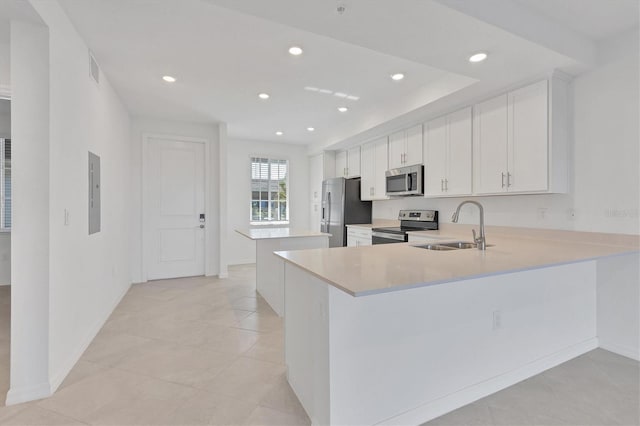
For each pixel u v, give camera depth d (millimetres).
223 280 4750
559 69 2438
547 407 1808
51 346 1896
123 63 2846
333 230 5395
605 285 2484
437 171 3576
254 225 6344
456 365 1831
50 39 1856
